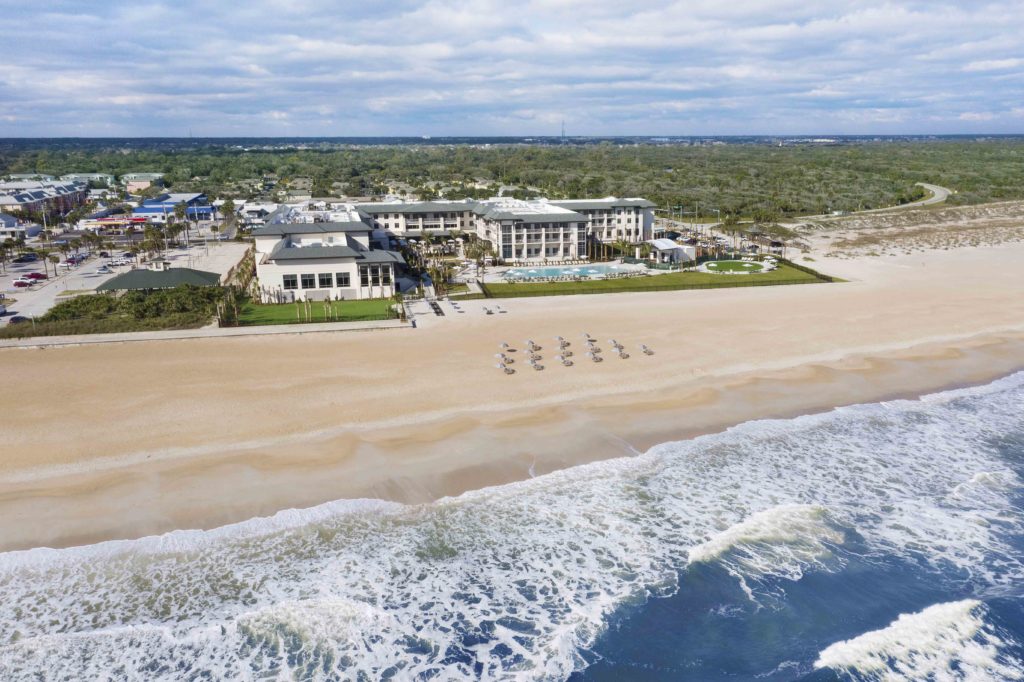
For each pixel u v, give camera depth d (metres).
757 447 62.03
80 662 38.03
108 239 179.00
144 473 54.50
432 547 47.75
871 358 84.00
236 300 111.38
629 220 170.25
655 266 141.50
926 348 88.00
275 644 39.50
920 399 72.69
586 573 45.53
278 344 87.31
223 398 68.75
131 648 39.06
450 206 178.75
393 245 155.12
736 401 70.94
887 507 53.25
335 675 37.44
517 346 86.62
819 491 55.34
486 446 60.19
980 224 197.00
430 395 70.31
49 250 156.62
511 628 40.97
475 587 44.22
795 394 73.00
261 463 56.38
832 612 42.31
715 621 41.62
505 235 147.75
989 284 125.31
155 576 44.31
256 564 45.66
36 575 43.88
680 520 51.12
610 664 38.47
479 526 50.00
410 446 59.72
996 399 72.88
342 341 88.62
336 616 41.66
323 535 48.50
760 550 47.91
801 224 195.75
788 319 100.25
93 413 64.81
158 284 114.25
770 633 40.66
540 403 69.00
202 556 46.06
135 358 81.25
